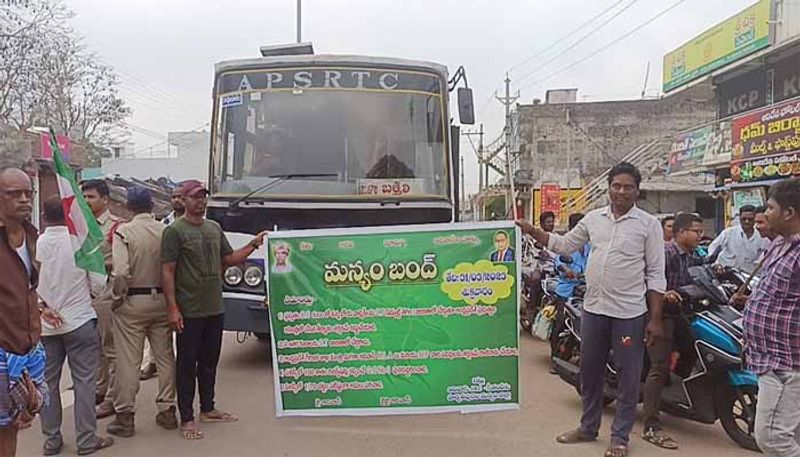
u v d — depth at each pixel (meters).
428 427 6.05
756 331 3.90
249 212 7.53
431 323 5.39
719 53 20.00
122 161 46.97
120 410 5.71
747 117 16.86
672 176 26.19
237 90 7.78
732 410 5.51
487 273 5.36
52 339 5.28
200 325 5.83
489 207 42.62
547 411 6.57
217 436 5.75
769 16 17.62
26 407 4.02
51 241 5.21
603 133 36.41
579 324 6.63
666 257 5.79
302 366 5.48
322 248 5.45
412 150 7.68
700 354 5.48
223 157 7.71
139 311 5.71
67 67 25.53
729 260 8.34
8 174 3.95
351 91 7.72
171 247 5.66
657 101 35.78
